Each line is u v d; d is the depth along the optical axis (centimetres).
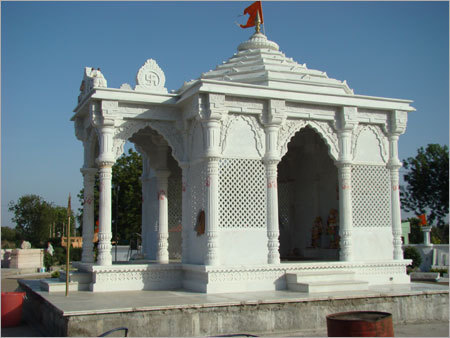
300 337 936
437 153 3934
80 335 830
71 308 877
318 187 1638
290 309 991
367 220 1334
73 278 1209
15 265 2927
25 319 1134
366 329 617
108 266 1175
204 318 923
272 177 1220
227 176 1198
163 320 892
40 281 1307
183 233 1270
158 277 1225
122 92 1234
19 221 4938
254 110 1220
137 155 3102
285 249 1705
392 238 1352
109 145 1216
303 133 1669
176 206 1581
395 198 1364
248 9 1588
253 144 1227
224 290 1119
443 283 1942
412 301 1115
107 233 1198
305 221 1670
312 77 1383
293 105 1265
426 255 2547
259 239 1205
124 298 1023
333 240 1559
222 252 1166
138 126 1266
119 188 3039
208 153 1155
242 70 1373
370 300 1069
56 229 4856
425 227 2606
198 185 1227
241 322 948
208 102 1162
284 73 1347
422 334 973
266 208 1220
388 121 1378
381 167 1370
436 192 3862
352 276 1225
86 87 1320
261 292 1120
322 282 1155
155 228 1555
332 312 1026
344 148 1304
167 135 1293
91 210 1381
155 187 1571
